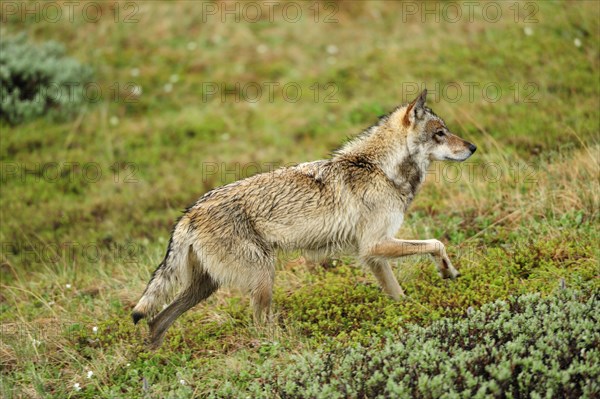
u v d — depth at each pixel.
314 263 17.36
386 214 15.01
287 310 15.25
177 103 28.00
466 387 10.46
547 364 10.77
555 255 15.45
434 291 14.82
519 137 22.50
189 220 14.47
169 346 14.41
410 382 10.79
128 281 17.98
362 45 30.14
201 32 31.41
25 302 17.55
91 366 13.94
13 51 27.70
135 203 22.86
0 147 25.03
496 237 17.39
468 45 28.58
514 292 14.05
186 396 11.96
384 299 15.00
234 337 14.54
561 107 23.72
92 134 26.27
